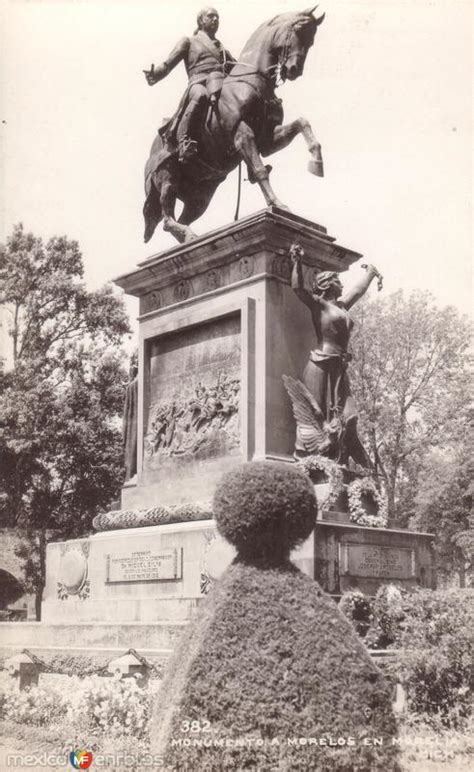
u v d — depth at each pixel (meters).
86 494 38.56
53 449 38.06
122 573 13.57
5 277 39.12
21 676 12.48
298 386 12.94
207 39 14.89
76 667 12.02
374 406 41.56
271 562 7.81
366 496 12.55
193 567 12.49
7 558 39.19
